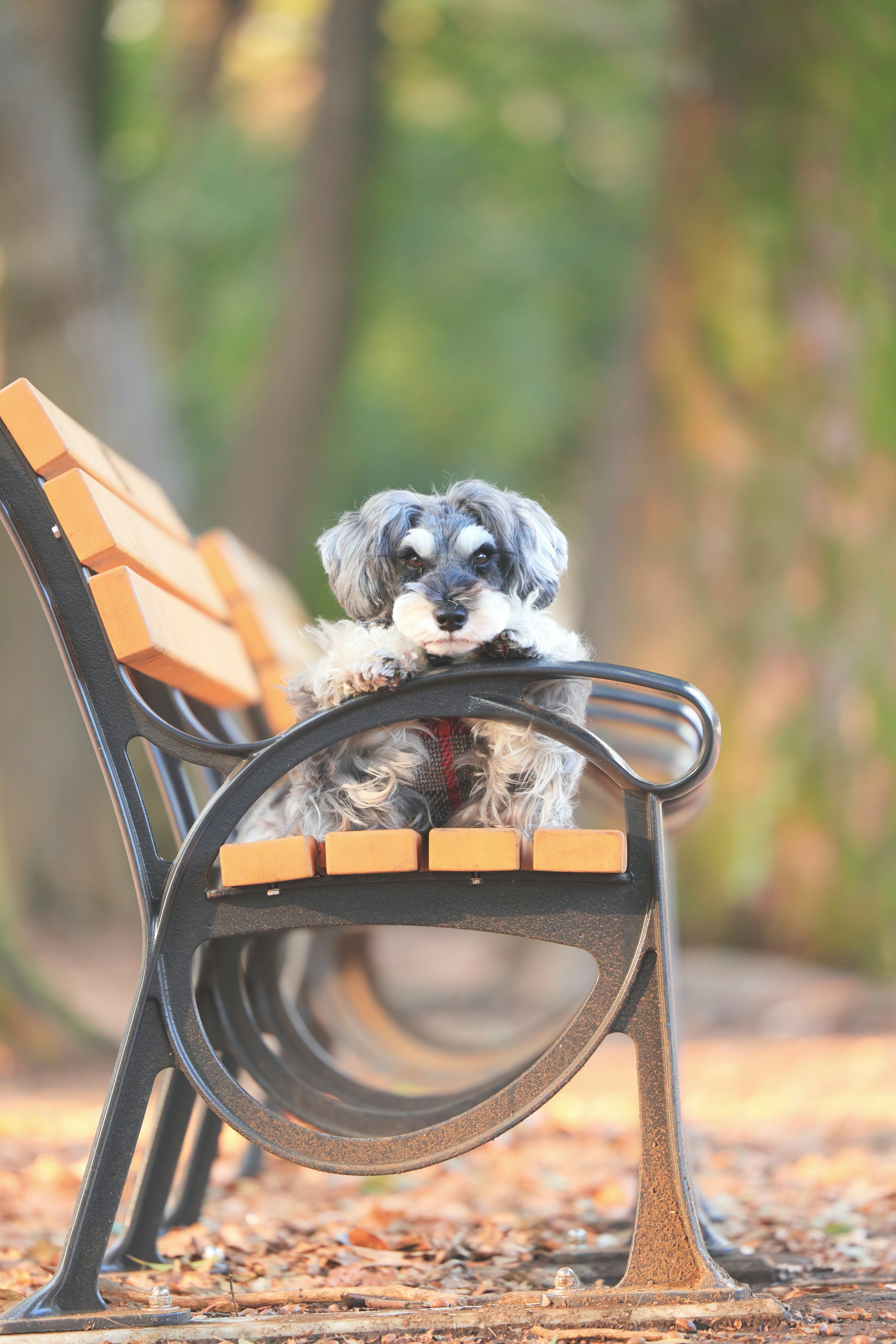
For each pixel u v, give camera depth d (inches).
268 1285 134.3
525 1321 106.7
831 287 452.4
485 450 803.4
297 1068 145.0
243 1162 205.2
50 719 473.1
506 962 462.3
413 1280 137.9
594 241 754.2
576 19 693.9
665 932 111.0
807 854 455.8
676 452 473.4
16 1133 233.1
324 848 114.0
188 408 761.0
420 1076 200.7
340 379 648.4
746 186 459.5
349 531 127.4
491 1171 216.7
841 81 442.0
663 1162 111.3
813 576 458.6
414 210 748.6
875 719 452.1
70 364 436.5
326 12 708.7
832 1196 185.6
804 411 457.7
